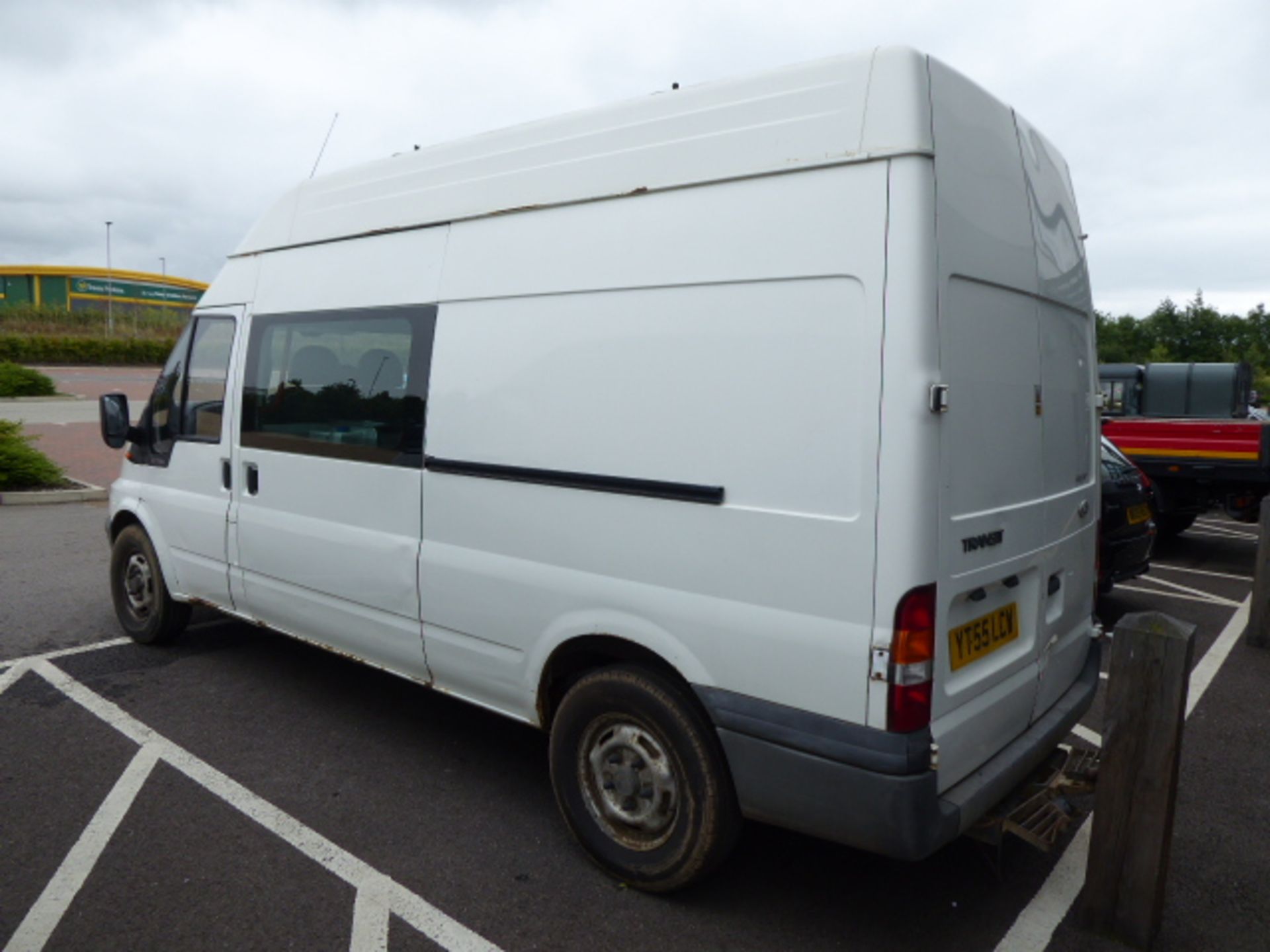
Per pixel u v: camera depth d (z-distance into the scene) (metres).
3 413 20.33
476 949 2.75
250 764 3.95
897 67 2.47
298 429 4.17
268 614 4.50
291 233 4.42
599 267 3.02
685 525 2.78
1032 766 2.95
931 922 2.92
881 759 2.41
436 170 3.72
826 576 2.49
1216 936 2.88
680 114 2.90
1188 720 4.70
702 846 2.83
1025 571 2.97
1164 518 9.51
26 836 3.31
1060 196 3.34
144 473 5.24
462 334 3.45
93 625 5.89
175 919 2.86
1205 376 12.28
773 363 2.60
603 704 3.02
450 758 4.05
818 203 2.54
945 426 2.46
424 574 3.59
